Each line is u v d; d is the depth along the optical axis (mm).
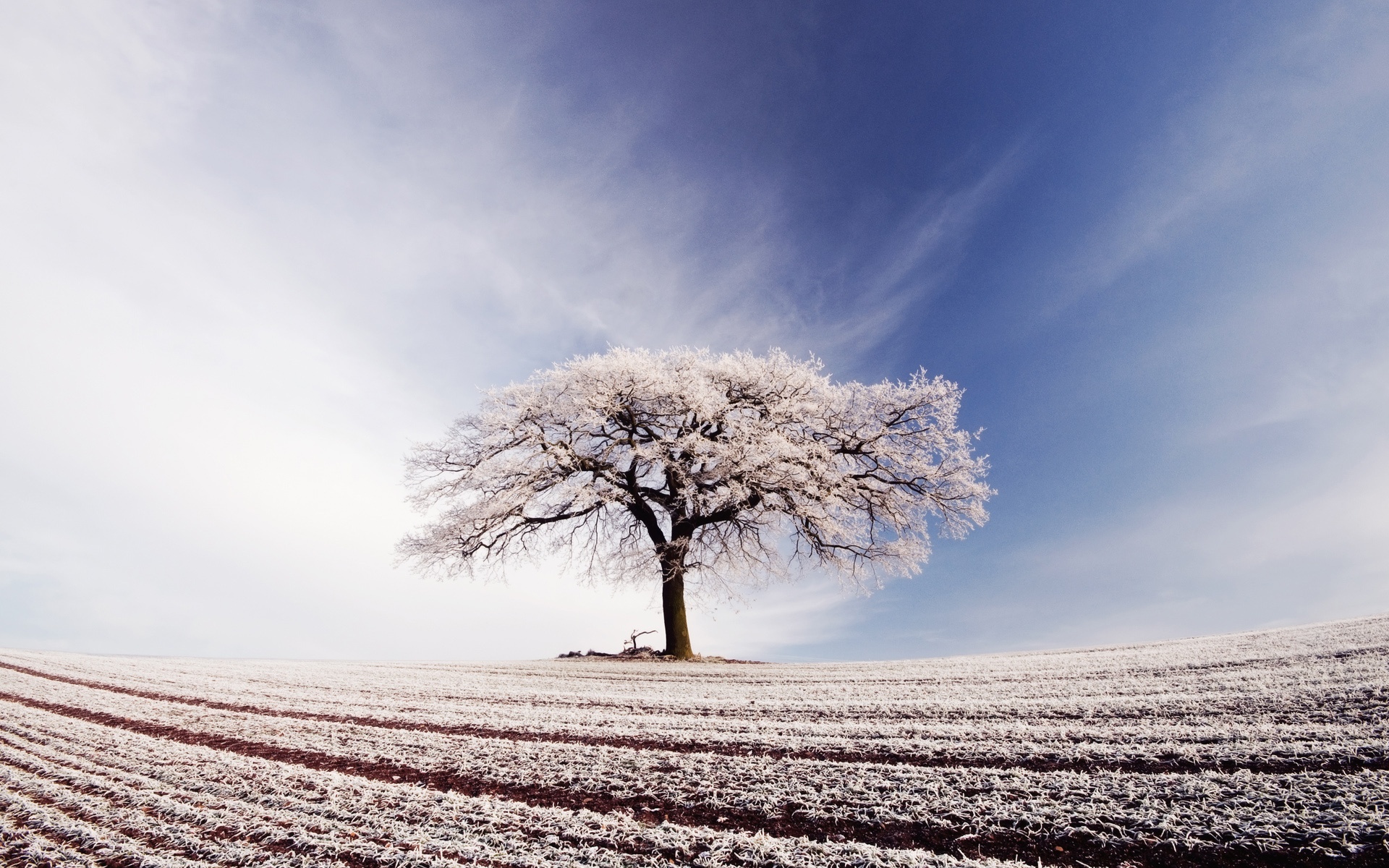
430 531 21797
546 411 22734
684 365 24328
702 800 4824
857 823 4293
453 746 6656
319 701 9633
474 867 3836
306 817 4707
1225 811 3975
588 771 5602
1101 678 9922
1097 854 3668
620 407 23016
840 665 16922
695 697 10094
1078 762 5242
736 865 3775
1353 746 4977
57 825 4656
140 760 6281
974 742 6051
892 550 23312
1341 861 3316
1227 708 6812
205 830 4523
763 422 22469
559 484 21891
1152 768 4973
